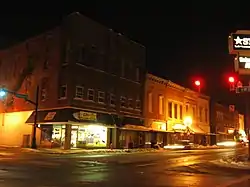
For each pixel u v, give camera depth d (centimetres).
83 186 1194
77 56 3759
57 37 3850
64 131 3609
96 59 4016
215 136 6881
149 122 4772
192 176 1661
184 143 5500
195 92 6100
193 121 5962
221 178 1614
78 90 3731
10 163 2056
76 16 3781
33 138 3606
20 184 1198
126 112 4400
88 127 3841
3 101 4375
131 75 4581
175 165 2258
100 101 4016
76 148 3675
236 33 2397
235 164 2412
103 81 4081
